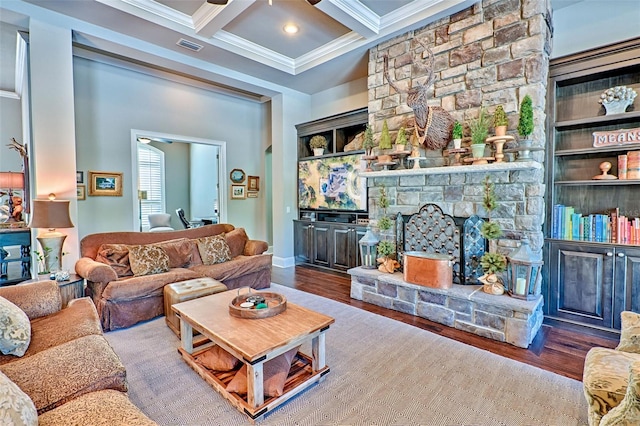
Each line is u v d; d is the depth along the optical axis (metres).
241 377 2.04
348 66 4.82
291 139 6.02
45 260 3.12
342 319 3.37
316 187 5.73
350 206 5.22
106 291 3.04
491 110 3.24
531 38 2.99
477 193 3.34
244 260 4.29
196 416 1.88
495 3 3.18
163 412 1.92
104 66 4.92
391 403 2.00
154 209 8.45
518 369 2.39
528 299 2.89
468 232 3.36
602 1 3.11
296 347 2.18
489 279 3.10
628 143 2.84
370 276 3.82
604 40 3.11
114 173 5.03
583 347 2.74
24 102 4.55
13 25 3.70
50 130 3.40
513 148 3.06
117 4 3.33
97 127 4.87
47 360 1.51
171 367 2.41
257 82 5.38
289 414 1.90
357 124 5.19
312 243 5.76
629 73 2.98
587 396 1.49
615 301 2.86
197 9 3.65
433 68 3.42
